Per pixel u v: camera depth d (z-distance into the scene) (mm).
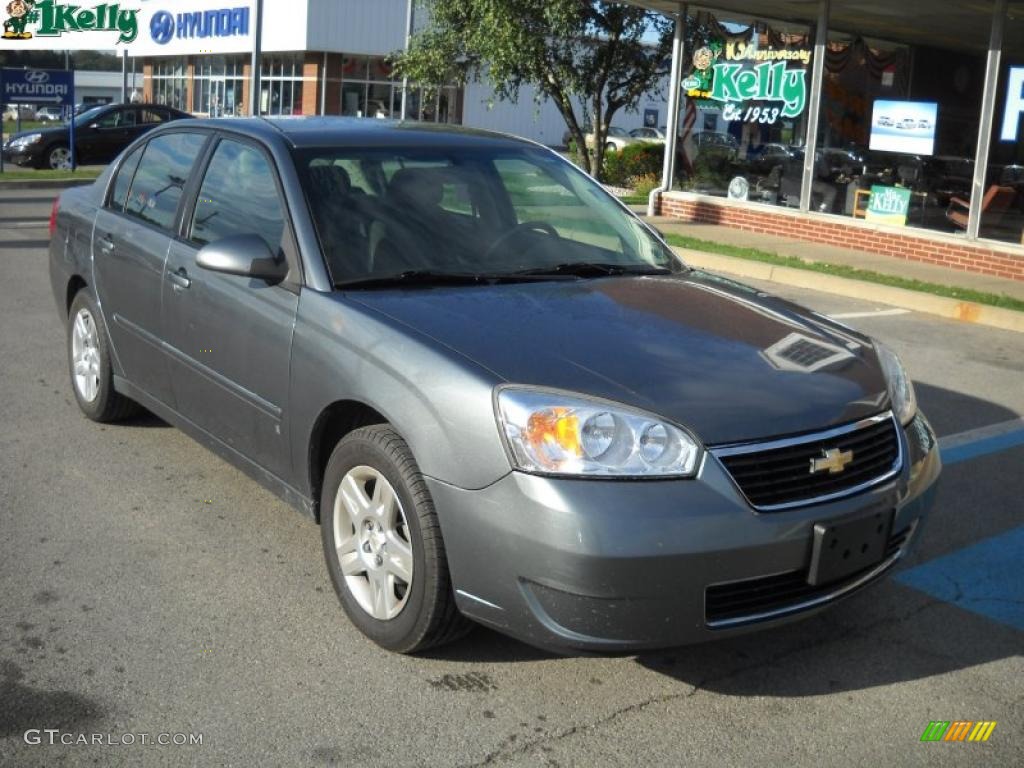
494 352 3391
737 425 3203
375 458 3504
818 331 3998
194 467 5297
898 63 16734
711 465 3121
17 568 4129
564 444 3078
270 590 4043
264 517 4727
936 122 14305
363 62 40688
